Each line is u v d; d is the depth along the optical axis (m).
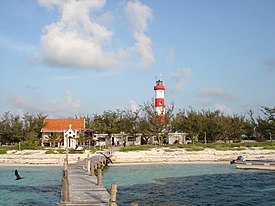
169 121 87.44
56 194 28.97
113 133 90.62
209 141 89.44
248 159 57.97
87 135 85.69
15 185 34.00
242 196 27.70
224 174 41.94
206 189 31.08
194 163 55.47
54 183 35.19
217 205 24.48
